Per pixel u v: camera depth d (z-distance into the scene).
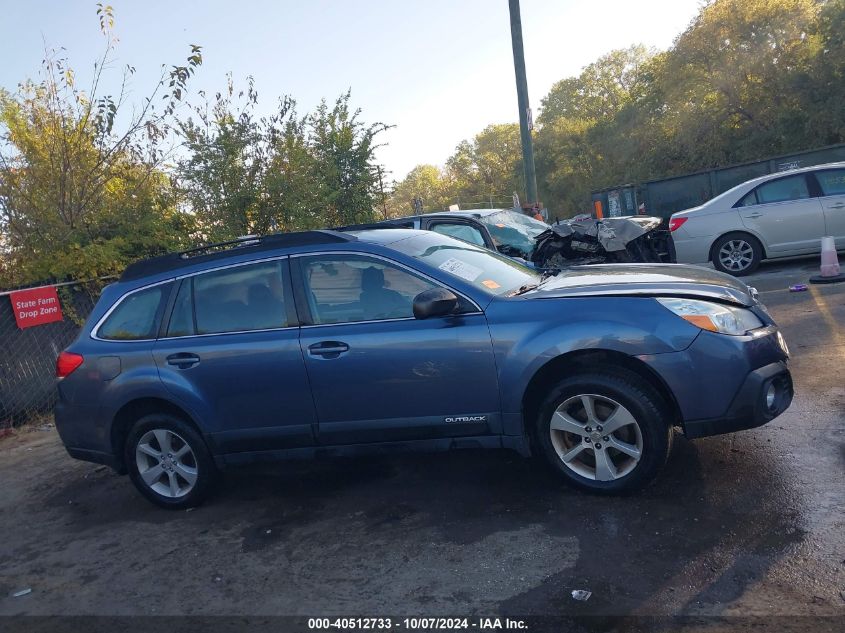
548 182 70.50
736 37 36.09
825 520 3.63
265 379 4.61
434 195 101.56
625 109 52.25
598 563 3.55
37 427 8.08
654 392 4.06
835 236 10.51
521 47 15.74
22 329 8.27
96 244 9.48
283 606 3.63
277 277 4.74
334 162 14.02
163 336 4.93
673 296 4.13
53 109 10.12
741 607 3.06
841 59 29.66
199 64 10.33
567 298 4.22
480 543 3.94
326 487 5.13
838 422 4.83
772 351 4.11
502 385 4.21
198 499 5.05
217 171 11.73
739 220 10.91
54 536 5.05
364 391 4.45
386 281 4.52
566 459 4.30
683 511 3.94
